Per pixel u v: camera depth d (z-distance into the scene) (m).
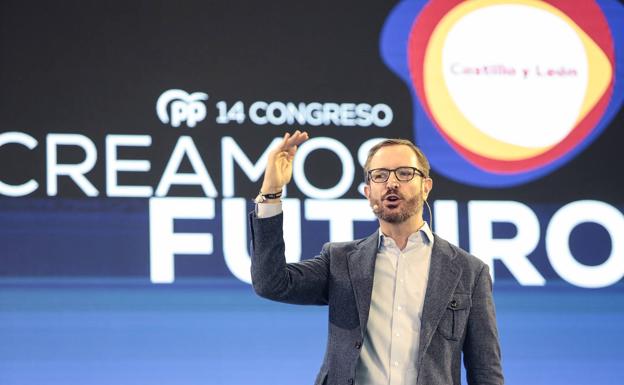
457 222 11.26
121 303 10.57
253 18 11.37
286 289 6.54
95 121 10.88
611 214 11.49
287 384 10.70
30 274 10.48
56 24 11.01
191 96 11.09
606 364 11.12
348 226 11.09
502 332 11.05
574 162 11.59
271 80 11.28
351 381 6.35
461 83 11.59
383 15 11.61
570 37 11.84
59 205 10.65
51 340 10.40
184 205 10.84
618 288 11.31
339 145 11.23
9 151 10.67
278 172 6.44
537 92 11.69
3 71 10.81
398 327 6.51
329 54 11.43
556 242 11.34
